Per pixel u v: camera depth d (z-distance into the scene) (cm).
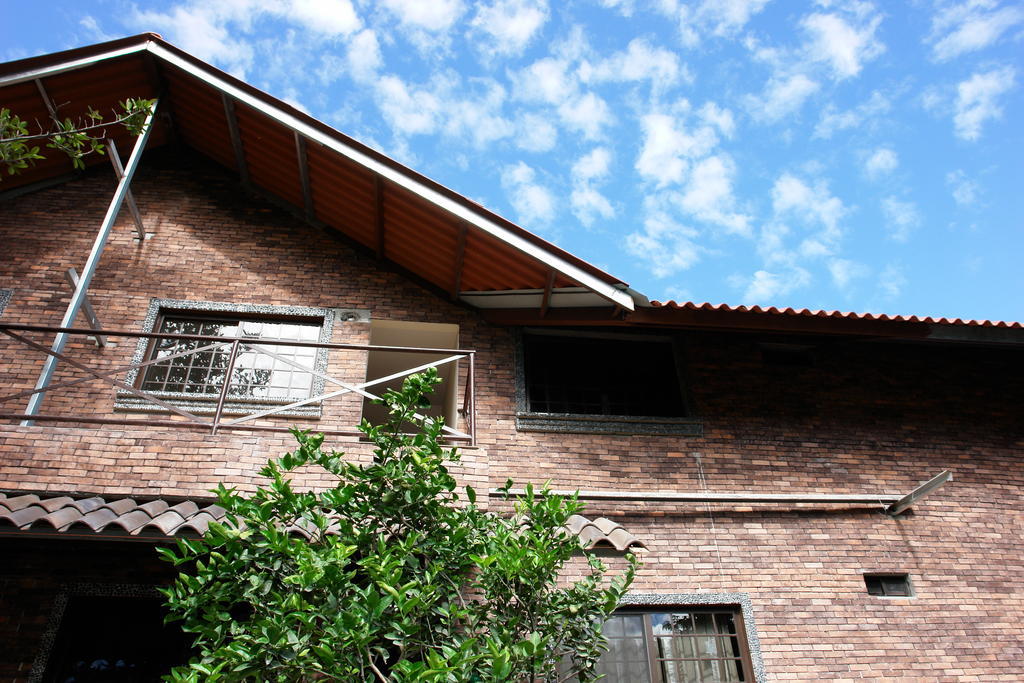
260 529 430
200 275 891
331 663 381
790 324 828
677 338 915
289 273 912
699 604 723
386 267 941
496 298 895
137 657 624
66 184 955
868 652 724
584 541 591
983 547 821
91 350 804
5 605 616
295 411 795
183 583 459
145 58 898
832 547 787
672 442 832
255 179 981
